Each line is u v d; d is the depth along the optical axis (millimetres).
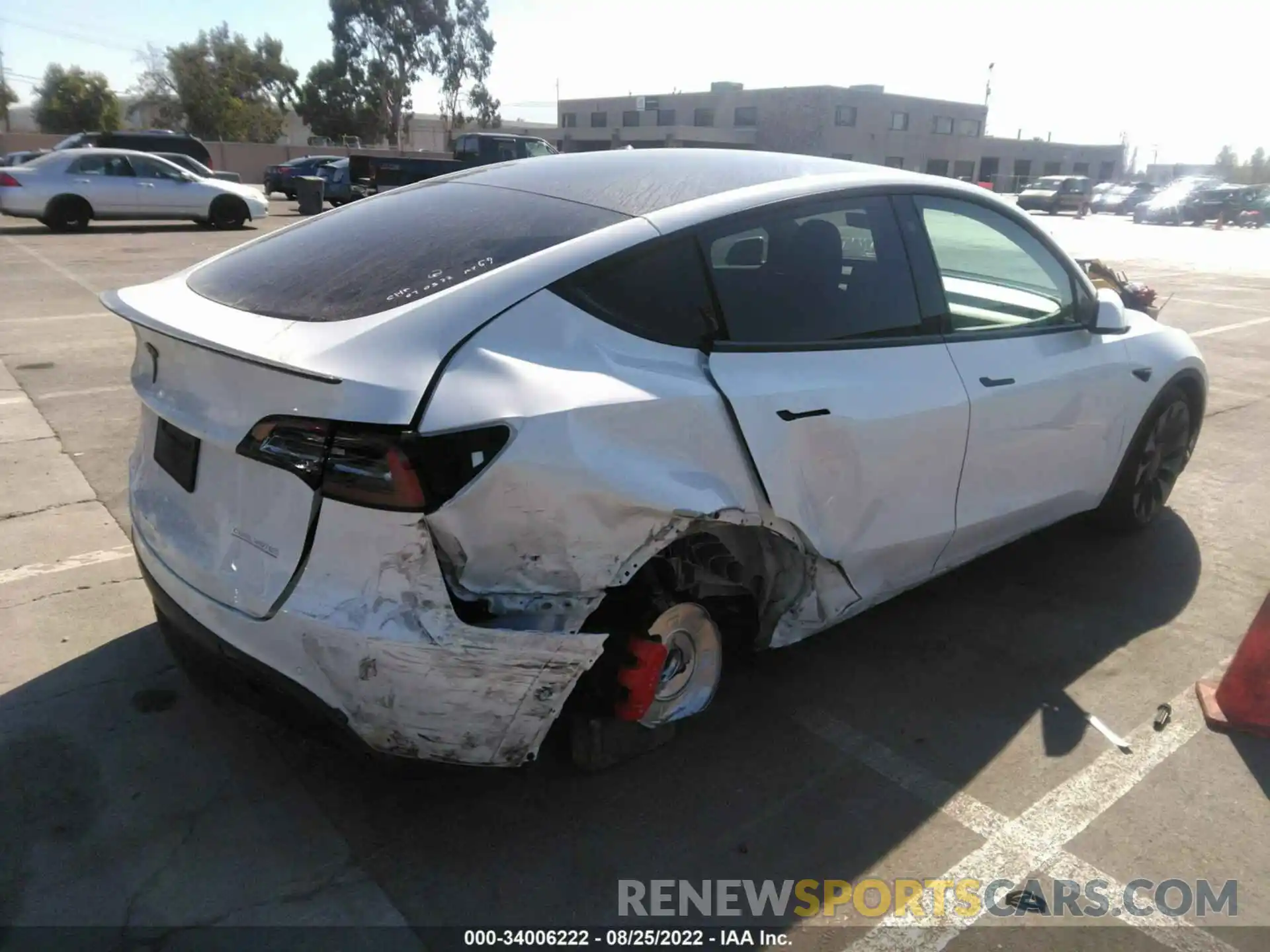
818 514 2859
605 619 2629
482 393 2188
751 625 3105
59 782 2744
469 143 24375
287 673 2266
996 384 3402
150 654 3434
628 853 2568
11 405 6504
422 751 2266
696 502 2455
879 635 3764
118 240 17422
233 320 2477
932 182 3463
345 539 2158
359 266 2645
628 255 2578
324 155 46125
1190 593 4176
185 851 2510
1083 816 2768
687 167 3170
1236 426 6805
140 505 2785
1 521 4562
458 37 61656
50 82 62219
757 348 2748
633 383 2426
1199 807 2818
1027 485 3719
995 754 3035
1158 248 22922
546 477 2211
